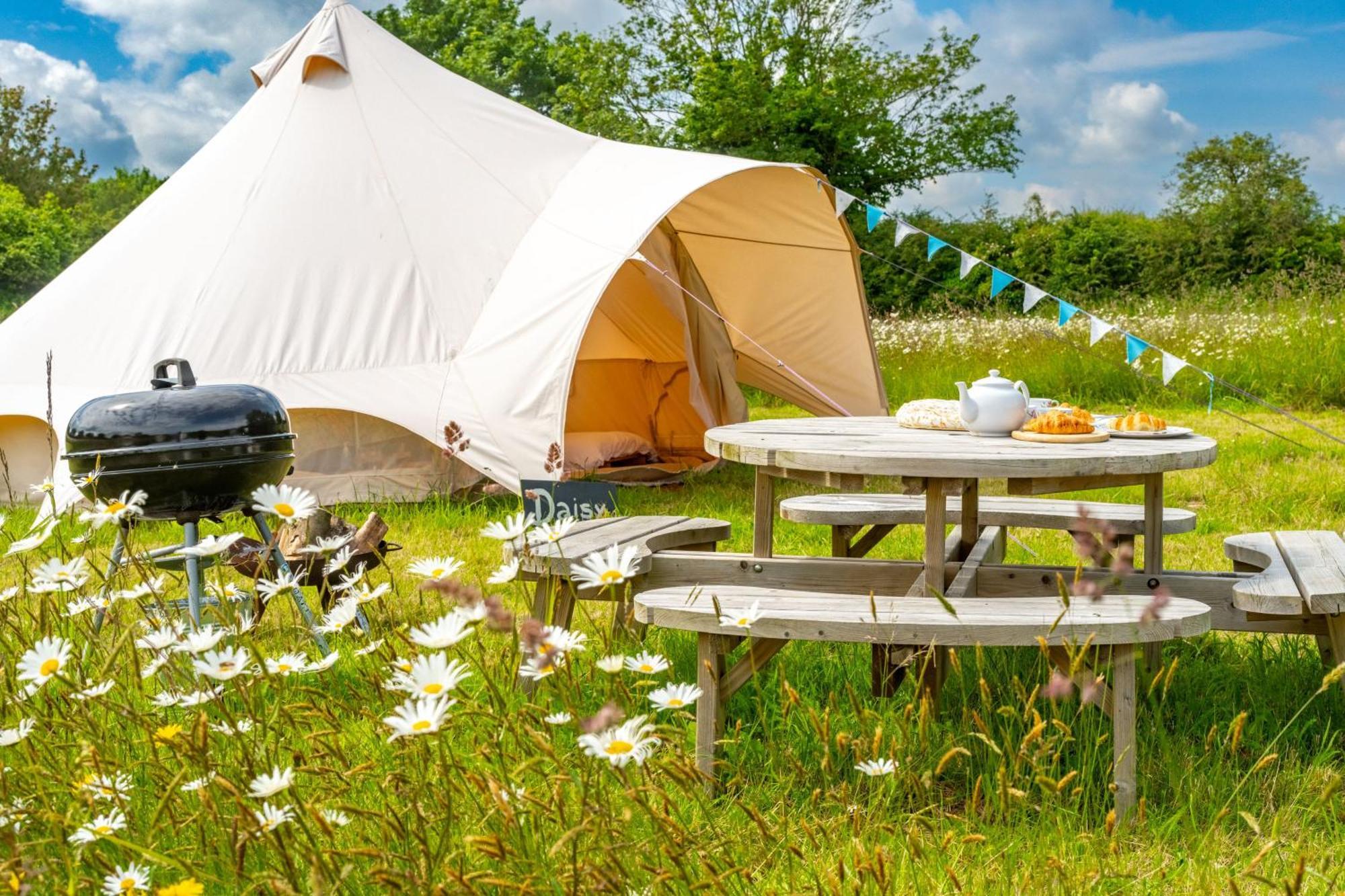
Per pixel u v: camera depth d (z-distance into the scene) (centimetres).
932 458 262
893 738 210
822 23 3022
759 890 176
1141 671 289
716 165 724
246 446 314
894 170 2964
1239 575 291
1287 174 2611
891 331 1434
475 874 138
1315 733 266
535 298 665
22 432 688
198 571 312
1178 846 208
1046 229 2628
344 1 805
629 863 160
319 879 136
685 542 363
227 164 747
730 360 827
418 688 151
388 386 658
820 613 240
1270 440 814
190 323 670
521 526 205
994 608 246
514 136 777
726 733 253
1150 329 1241
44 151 5347
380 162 734
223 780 150
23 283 2989
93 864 157
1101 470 262
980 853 188
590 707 209
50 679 200
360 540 374
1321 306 1252
